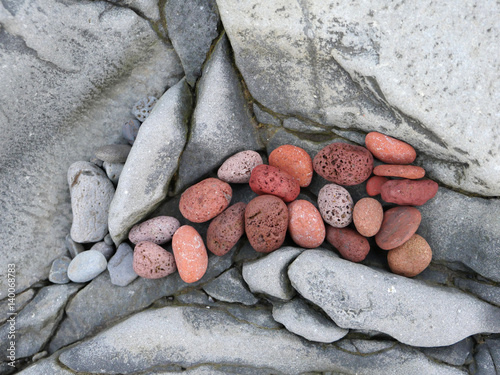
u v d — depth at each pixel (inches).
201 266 15.6
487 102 13.2
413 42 13.3
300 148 16.7
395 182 15.4
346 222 15.7
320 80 15.5
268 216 15.1
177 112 16.5
